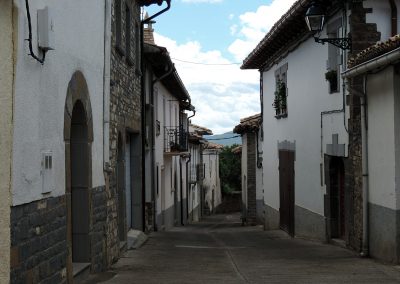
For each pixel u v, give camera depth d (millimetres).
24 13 5516
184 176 31016
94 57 8938
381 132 10719
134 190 15438
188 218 32875
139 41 14961
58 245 6734
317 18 11812
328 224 14242
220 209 54219
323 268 10078
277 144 20641
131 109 13492
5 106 5176
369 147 11375
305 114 16281
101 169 9492
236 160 55594
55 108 6652
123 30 12016
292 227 18031
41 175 6066
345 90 12641
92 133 8805
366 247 11391
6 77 5191
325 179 14383
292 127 18031
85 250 8609
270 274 9414
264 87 23062
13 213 5293
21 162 5473
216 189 52125
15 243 5340
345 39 12008
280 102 19453
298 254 12555
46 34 6012
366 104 11469
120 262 10750
